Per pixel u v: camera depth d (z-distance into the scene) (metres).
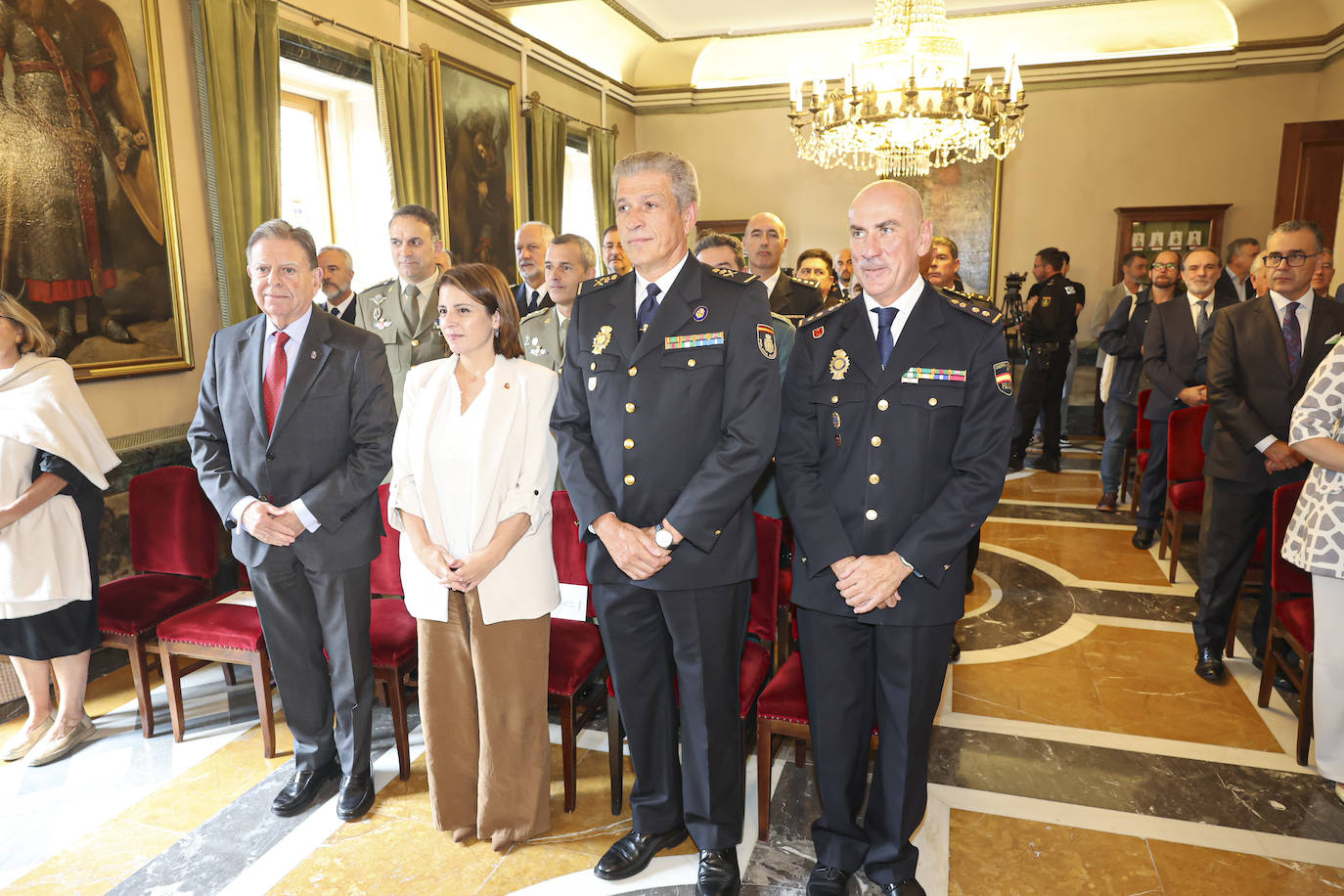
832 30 7.93
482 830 2.19
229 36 3.84
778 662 2.74
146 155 3.52
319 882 2.10
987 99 4.94
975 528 1.77
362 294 3.32
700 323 1.89
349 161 5.27
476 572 2.02
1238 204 7.69
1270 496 2.99
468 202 5.98
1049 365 6.66
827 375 1.89
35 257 3.11
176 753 2.72
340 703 2.35
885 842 1.92
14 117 3.02
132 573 3.56
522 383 2.12
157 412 3.67
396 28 5.21
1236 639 3.52
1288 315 2.90
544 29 7.17
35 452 2.64
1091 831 2.28
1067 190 8.07
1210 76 7.59
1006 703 3.01
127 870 2.15
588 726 2.90
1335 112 7.06
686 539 1.83
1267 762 2.60
